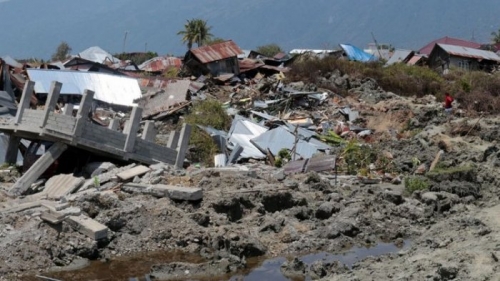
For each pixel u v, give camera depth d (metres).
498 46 85.44
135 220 15.70
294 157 26.89
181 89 41.03
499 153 25.38
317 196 18.73
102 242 14.90
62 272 13.75
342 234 16.20
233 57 55.56
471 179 21.42
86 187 17.77
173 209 16.27
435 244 14.48
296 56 61.84
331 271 13.53
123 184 17.77
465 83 49.78
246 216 17.02
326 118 37.84
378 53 82.56
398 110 38.88
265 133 28.88
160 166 19.34
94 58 65.81
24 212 15.45
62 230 14.80
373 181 22.12
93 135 19.69
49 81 38.41
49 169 20.47
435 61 68.25
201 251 15.06
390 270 12.82
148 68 61.06
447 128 32.34
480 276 11.72
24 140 25.27
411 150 27.69
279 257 15.01
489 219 16.80
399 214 17.92
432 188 20.55
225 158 26.55
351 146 26.73
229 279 13.52
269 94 44.38
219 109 36.16
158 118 36.47
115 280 13.44
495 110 43.75
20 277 13.37
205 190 17.62
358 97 47.22
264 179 19.67
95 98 38.62
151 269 13.77
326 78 51.59
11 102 33.72
